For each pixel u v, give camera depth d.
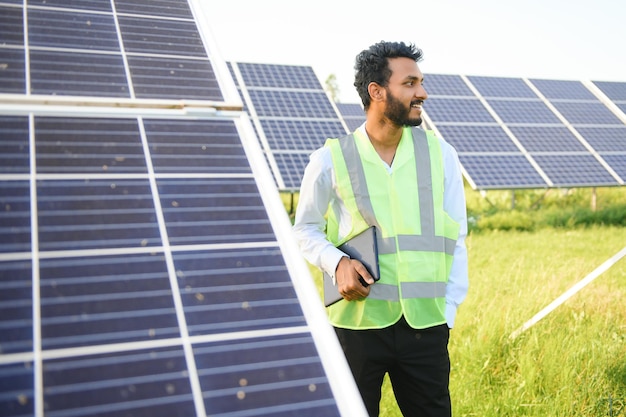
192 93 3.10
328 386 2.05
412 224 3.59
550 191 17.92
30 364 1.89
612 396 4.99
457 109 15.24
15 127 2.58
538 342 5.89
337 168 3.68
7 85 2.80
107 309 2.08
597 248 11.20
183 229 2.41
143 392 1.91
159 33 3.52
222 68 3.35
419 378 3.60
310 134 14.55
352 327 3.67
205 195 2.56
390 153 3.72
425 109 14.82
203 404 1.92
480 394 5.14
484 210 16.23
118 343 2.01
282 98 15.47
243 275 2.31
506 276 8.64
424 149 3.71
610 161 14.24
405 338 3.58
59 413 1.81
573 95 16.88
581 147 14.58
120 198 2.44
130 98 2.92
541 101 16.36
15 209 2.28
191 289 2.22
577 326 6.28
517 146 14.27
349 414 1.99
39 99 2.71
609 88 17.52
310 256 3.75
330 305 3.79
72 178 2.45
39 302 2.05
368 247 3.59
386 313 3.58
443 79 16.33
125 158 2.60
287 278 2.35
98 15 3.51
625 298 7.52
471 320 6.54
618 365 5.42
